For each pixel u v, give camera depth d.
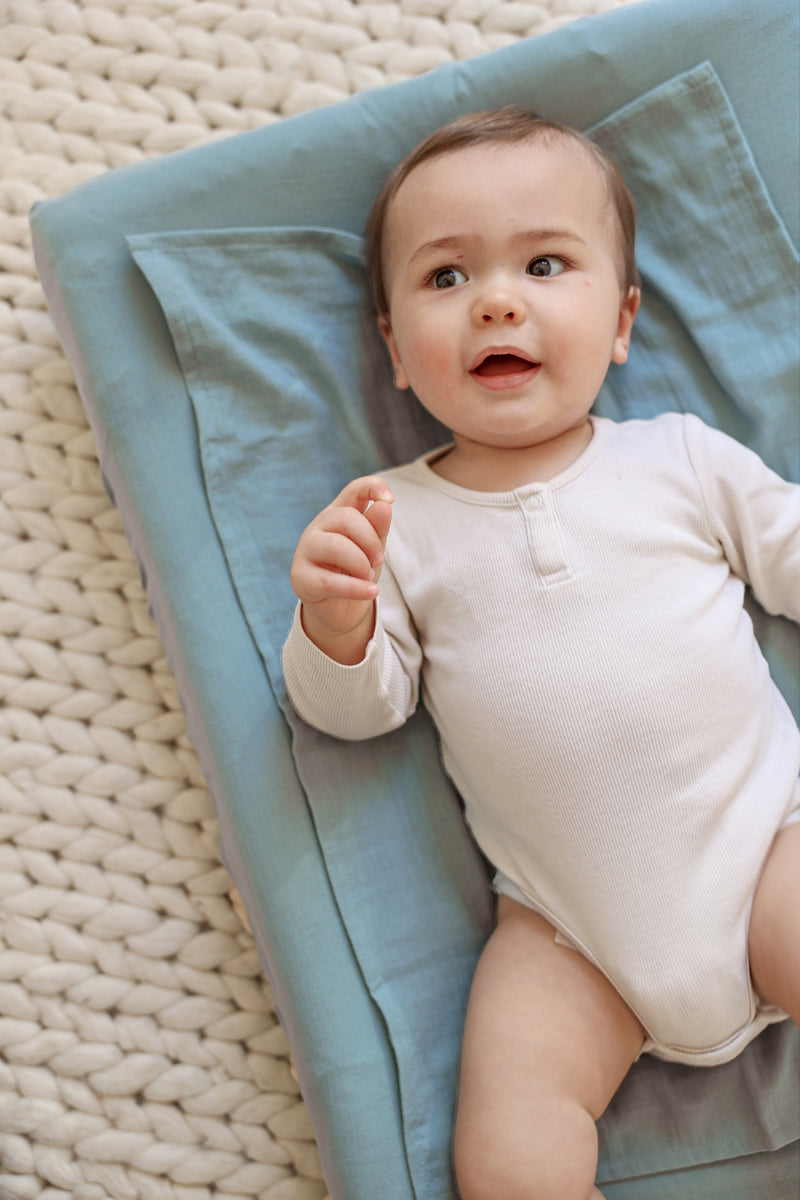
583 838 0.88
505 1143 0.84
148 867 1.16
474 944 1.01
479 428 0.94
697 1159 0.97
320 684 0.92
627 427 1.02
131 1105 1.11
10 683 1.17
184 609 1.02
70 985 1.13
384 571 0.97
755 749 0.91
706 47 1.08
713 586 0.94
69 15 1.22
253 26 1.22
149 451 1.04
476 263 0.93
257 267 1.07
